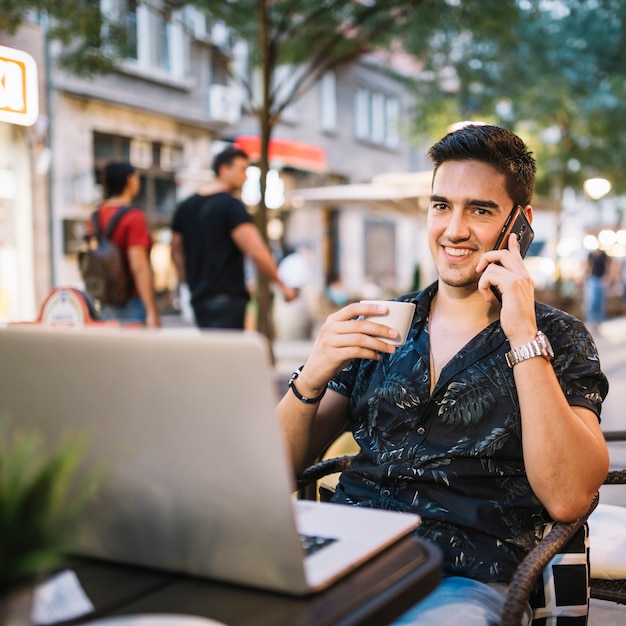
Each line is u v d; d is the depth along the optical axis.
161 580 1.14
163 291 14.59
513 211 1.86
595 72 14.48
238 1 8.67
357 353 1.72
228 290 4.94
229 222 4.84
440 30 9.55
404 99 24.72
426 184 10.27
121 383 1.09
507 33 8.83
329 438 2.03
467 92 15.56
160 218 14.56
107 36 8.07
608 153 17.00
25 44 11.15
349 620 1.00
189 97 15.13
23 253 11.55
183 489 1.09
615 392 7.79
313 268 20.08
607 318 19.16
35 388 1.16
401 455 1.80
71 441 1.12
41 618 1.04
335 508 1.36
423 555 1.18
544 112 15.06
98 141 13.28
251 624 1.00
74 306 3.61
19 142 11.34
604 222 24.34
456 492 1.74
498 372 1.76
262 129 7.72
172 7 9.17
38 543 0.78
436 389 1.79
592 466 1.63
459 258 1.86
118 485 1.14
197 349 1.02
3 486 0.76
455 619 1.44
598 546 2.05
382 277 23.70
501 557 1.67
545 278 20.91
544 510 1.74
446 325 1.91
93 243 4.62
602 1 13.34
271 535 1.05
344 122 21.62
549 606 1.70
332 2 8.52
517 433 1.73
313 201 12.46
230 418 1.03
